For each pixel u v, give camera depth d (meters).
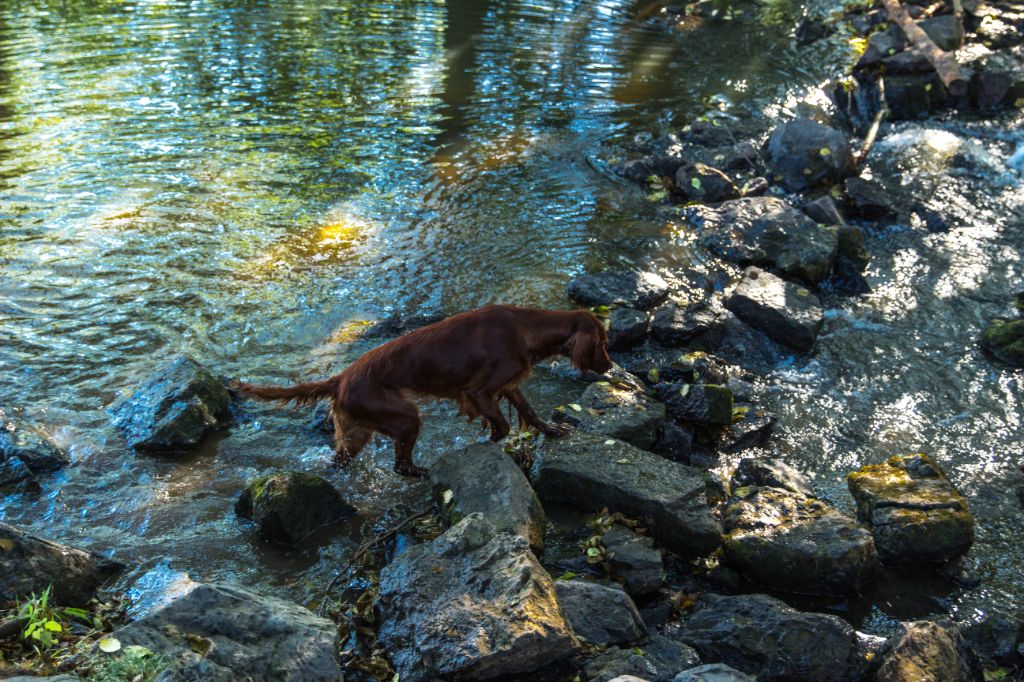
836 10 12.59
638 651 4.05
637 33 12.08
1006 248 6.94
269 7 13.25
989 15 11.10
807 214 7.14
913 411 5.54
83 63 10.58
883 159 8.17
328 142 8.41
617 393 5.39
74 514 4.65
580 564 4.50
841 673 4.08
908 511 4.68
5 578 4.05
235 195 7.42
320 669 3.79
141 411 5.17
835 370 5.84
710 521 4.62
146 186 7.52
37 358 5.61
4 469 4.80
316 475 4.78
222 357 5.68
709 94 9.77
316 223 7.06
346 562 4.49
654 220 7.25
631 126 8.92
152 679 3.58
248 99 9.50
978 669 4.13
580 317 4.89
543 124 8.95
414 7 13.34
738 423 5.37
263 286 6.33
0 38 11.53
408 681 3.94
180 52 11.02
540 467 4.84
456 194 7.52
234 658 3.72
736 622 4.20
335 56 10.96
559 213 7.31
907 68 9.50
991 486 5.05
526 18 12.77
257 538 4.58
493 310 4.80
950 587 4.55
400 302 6.21
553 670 4.00
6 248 6.63
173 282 6.34
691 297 6.40
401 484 4.93
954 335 6.12
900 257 6.89
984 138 8.63
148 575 4.29
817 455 5.27
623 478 4.75
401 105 9.38
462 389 4.79
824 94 9.66
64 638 3.96
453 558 4.17
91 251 6.63
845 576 4.43
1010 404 5.57
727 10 13.05
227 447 5.11
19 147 8.12
